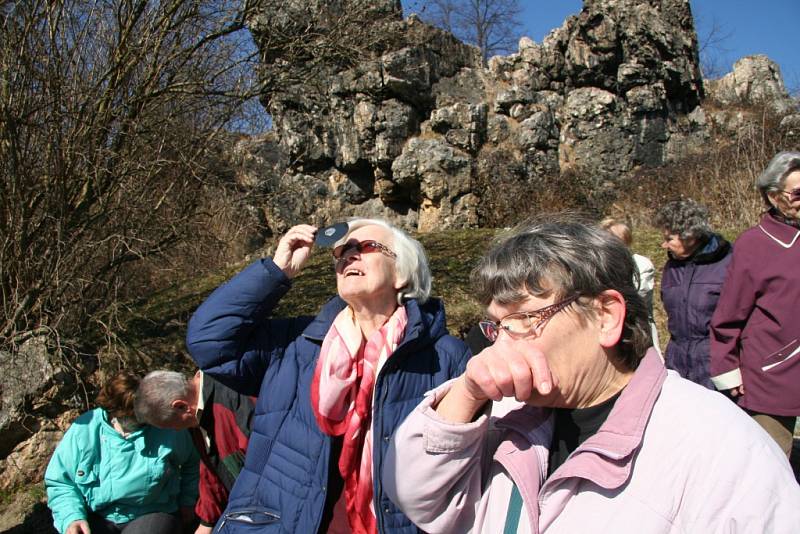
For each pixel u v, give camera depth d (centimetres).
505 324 123
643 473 110
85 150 484
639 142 1360
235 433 237
